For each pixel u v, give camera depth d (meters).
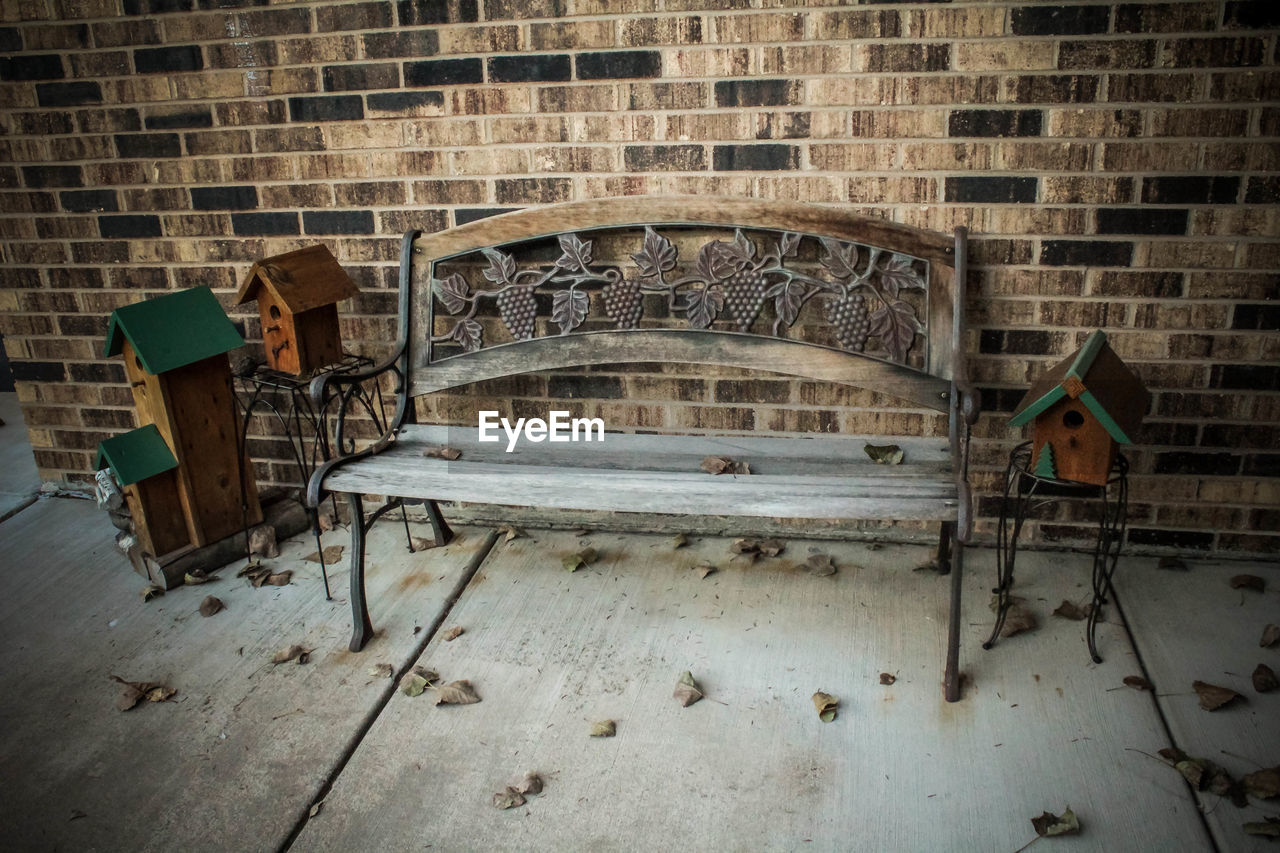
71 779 2.47
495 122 3.23
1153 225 2.95
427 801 2.35
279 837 2.26
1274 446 3.09
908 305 2.95
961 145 2.97
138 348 3.06
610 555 3.42
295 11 3.26
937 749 2.45
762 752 2.46
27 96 3.55
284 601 3.22
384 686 2.77
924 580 3.19
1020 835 2.18
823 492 2.59
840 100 2.99
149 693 2.76
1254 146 2.83
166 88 3.45
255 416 3.80
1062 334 3.10
